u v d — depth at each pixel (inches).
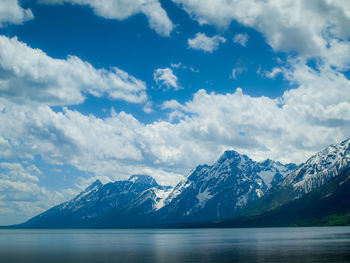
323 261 5433.1
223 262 5733.3
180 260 6220.5
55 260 6525.6
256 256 6446.9
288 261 5561.0
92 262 6107.3
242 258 6225.4
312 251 6879.9
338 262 5290.4
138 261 6166.3
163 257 6756.9
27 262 6250.0
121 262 6038.4
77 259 6633.9
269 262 5516.7
